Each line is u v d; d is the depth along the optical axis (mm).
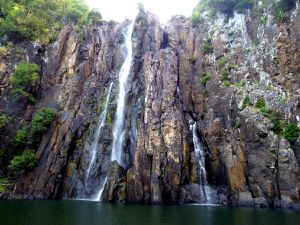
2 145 50781
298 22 44000
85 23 65312
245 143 40938
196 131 47281
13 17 62281
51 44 61188
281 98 42094
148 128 43875
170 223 23031
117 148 48656
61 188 47094
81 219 24797
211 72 51812
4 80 55969
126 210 31156
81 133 51344
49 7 69062
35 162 48156
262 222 23656
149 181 40875
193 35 58188
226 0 55656
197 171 42562
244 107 43438
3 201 40219
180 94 52281
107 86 56719
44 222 23031
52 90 56781
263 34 48219
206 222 23594
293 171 36656
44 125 50625
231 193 40188
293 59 43531
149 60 53312
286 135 38875
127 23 64438
